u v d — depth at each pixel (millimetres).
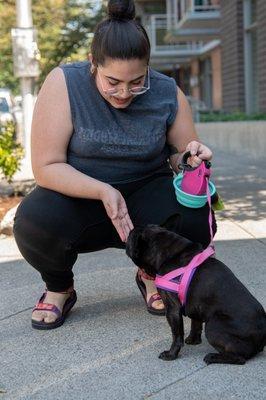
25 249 3568
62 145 3498
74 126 3486
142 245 3199
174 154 3754
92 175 3580
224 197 7504
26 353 3350
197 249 3137
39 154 3498
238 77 18609
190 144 3488
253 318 2986
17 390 2943
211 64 28078
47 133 3467
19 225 3510
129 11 3248
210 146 16812
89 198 3416
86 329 3629
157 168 3709
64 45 21219
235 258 4906
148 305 3830
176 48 29344
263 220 6199
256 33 17234
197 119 20359
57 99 3463
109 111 3453
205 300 3027
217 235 5680
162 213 3539
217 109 24562
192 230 3520
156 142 3557
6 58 23016
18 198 7488
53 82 3492
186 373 3010
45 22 20672
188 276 3061
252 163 11117
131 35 3133
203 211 3523
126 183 3625
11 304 4125
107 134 3477
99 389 2912
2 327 3738
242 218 6328
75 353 3316
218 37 23688
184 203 3469
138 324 3668
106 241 3736
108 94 3273
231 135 14141
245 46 18188
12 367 3189
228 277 3047
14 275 4777
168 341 3412
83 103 3459
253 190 7910
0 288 4469
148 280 3844
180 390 2857
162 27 29250
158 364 3125
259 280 4332
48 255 3541
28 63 8734
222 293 3002
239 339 2982
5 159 7410
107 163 3566
